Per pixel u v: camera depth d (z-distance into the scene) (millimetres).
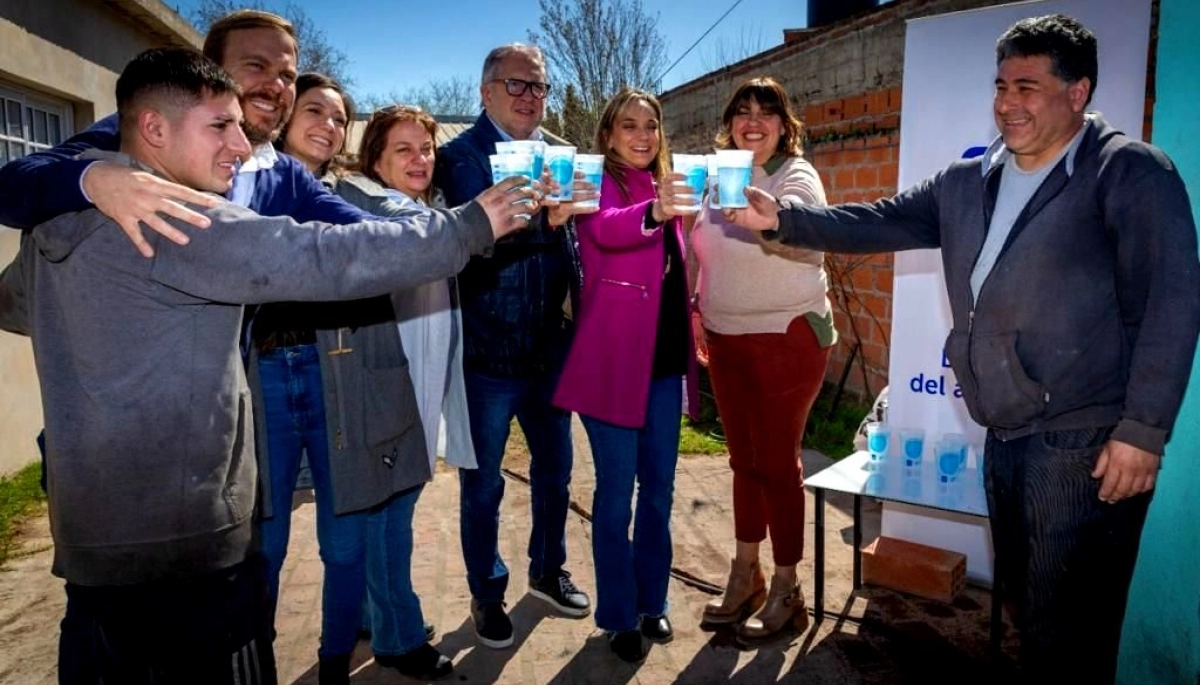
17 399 4855
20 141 5031
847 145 5953
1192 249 1803
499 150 1891
